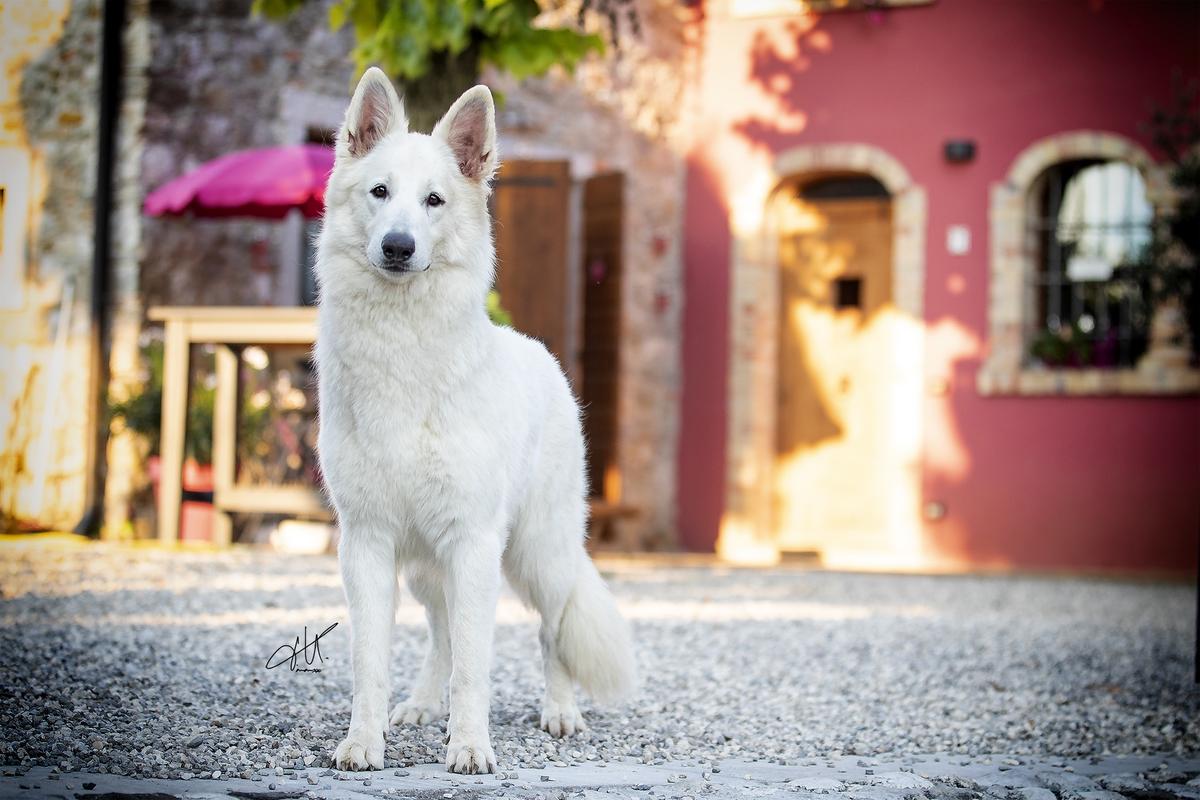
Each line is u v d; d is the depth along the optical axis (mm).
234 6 11125
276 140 11375
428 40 7664
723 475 14484
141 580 7801
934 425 13711
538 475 4418
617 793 3564
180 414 9883
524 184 12242
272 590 7574
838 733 4762
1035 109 13500
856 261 14383
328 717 4418
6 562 8484
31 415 10562
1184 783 4094
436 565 4074
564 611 4512
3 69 10859
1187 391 12742
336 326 3879
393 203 3799
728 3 14578
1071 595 10609
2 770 3453
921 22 13891
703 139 14641
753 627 7508
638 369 14203
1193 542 12836
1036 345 13445
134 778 3475
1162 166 12992
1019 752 4594
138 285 10617
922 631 7742
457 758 3771
